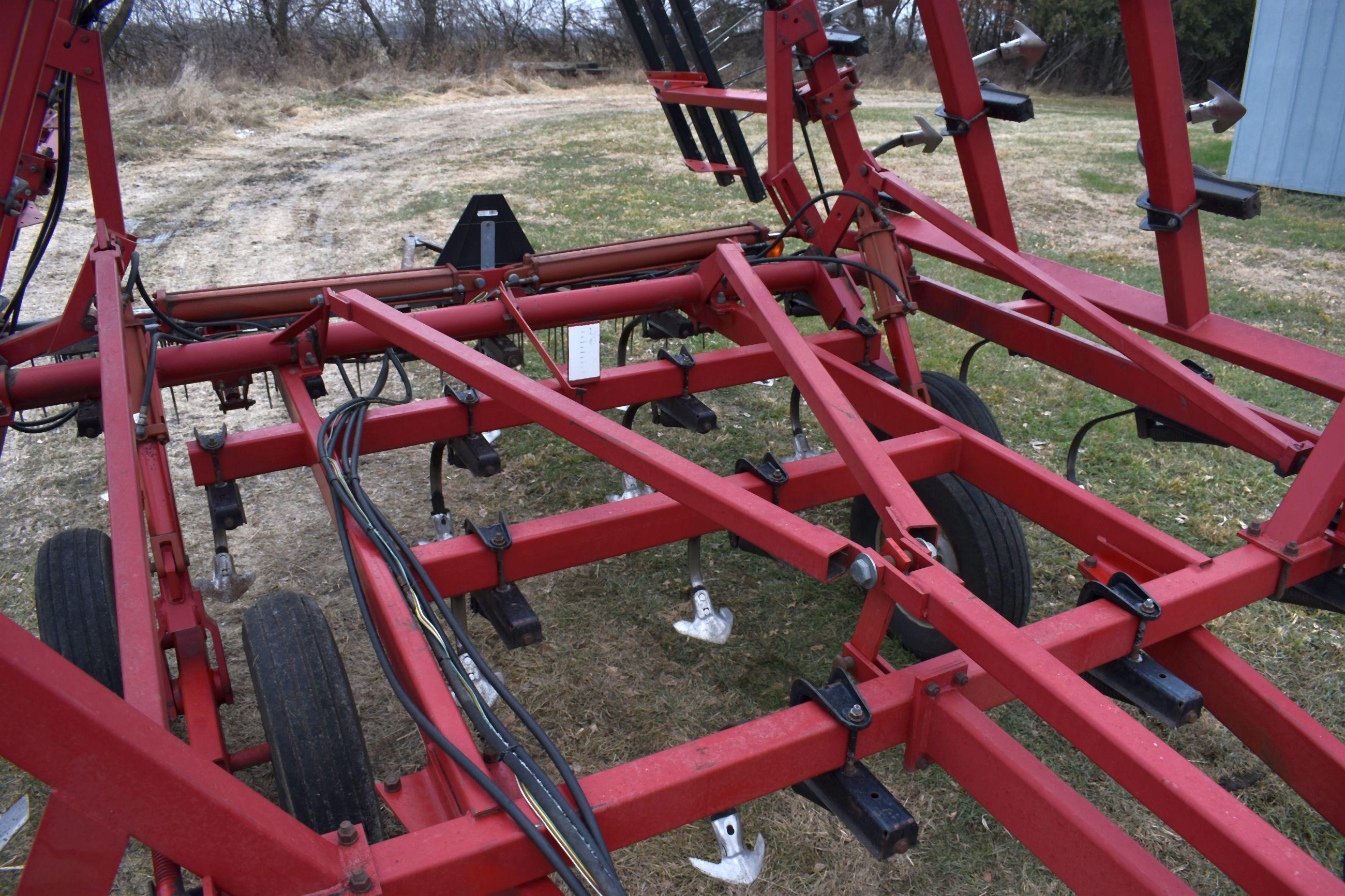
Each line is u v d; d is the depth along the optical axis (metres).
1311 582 2.45
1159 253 3.13
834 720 1.86
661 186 11.99
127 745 1.30
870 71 26.98
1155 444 5.13
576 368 3.37
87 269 3.35
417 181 12.24
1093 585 2.18
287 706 2.14
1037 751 3.04
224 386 3.43
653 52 5.27
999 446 2.87
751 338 3.90
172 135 14.45
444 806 1.79
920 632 3.28
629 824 1.69
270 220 10.10
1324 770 1.96
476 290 4.07
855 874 2.59
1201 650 2.21
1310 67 11.56
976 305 3.84
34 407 3.10
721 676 3.37
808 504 2.94
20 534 4.26
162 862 1.58
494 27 27.64
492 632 3.59
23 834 2.73
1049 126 19.77
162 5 20.86
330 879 1.47
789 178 4.09
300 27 24.47
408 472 4.89
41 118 3.16
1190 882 2.58
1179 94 2.88
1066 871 1.62
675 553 4.12
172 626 2.28
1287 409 5.52
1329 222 10.72
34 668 1.24
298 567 4.05
